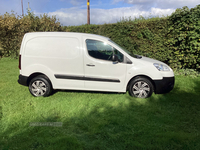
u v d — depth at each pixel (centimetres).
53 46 429
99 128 304
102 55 427
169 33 708
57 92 486
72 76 431
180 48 664
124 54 426
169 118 341
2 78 636
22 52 439
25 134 285
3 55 1088
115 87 434
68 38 427
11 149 247
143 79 428
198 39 612
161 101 427
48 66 435
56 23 1076
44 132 291
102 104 408
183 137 275
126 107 392
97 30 968
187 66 704
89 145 257
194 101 430
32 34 438
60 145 255
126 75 425
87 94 471
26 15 1138
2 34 1030
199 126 314
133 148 251
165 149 249
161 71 427
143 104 407
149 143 262
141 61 429
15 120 330
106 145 258
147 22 755
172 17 672
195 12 612
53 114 359
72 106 393
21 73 446
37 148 250
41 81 443
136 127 308
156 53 752
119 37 860
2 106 392
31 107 389
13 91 499
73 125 316
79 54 423
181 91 501
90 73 428
